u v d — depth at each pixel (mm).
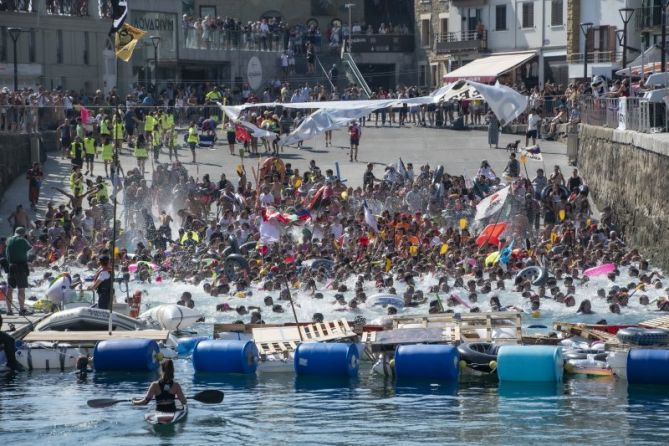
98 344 46094
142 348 45688
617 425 37094
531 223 80438
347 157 104562
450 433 36500
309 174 87688
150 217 78000
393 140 112750
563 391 41844
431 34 158875
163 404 39000
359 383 43656
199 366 45688
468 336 48125
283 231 76562
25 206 87375
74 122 102312
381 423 37719
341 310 58656
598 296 61375
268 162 88750
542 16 144250
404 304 59375
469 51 151750
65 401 40938
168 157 103438
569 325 49250
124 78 127375
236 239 72188
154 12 129500
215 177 96062
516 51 147500
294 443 35688
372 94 126062
